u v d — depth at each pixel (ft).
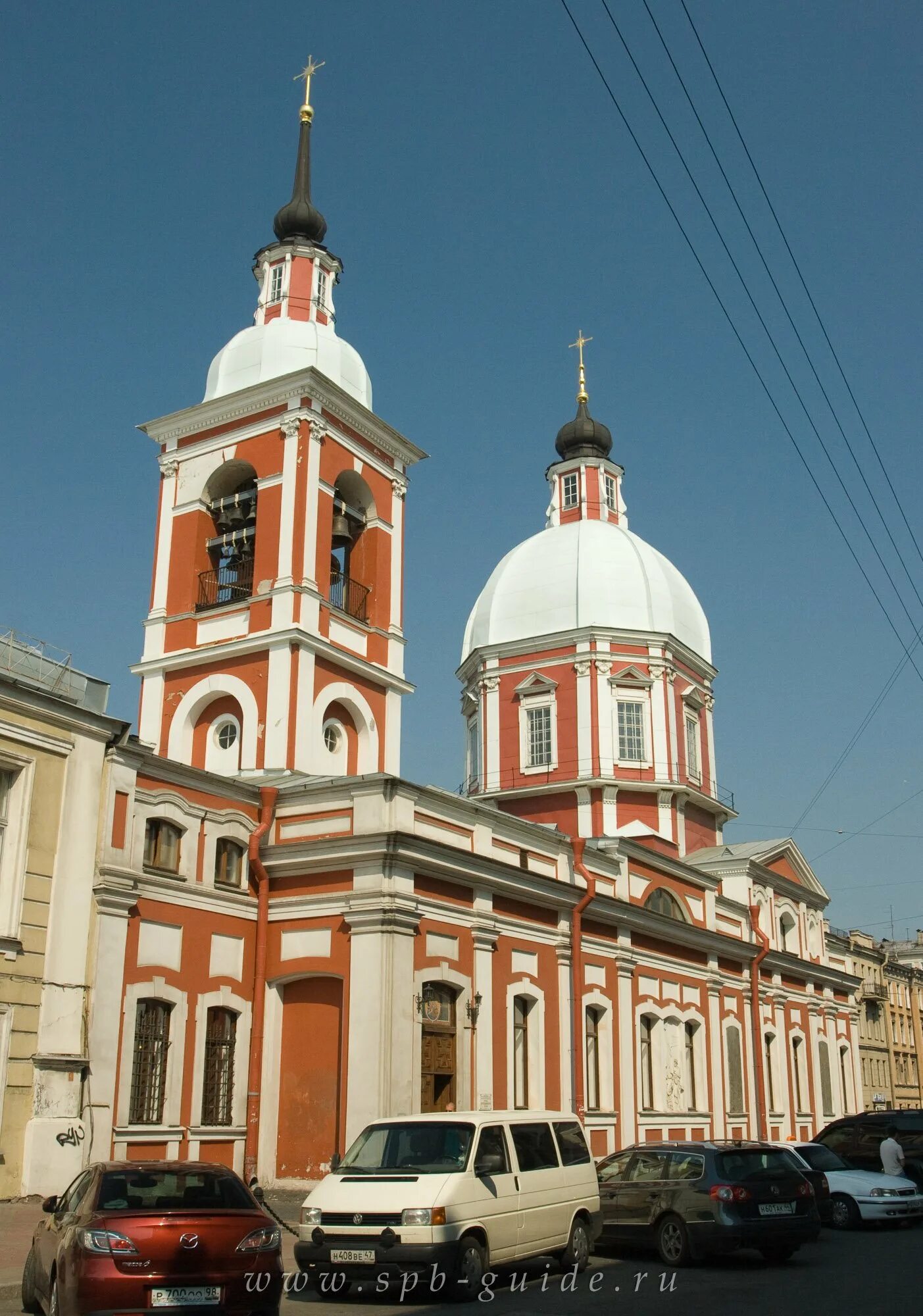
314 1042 77.87
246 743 92.38
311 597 94.94
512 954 88.94
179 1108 73.00
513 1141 50.08
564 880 98.27
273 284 110.83
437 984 80.69
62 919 67.15
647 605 146.61
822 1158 77.00
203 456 103.14
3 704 65.41
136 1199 36.14
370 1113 72.84
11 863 65.16
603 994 101.55
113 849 70.79
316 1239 44.50
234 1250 34.47
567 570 149.28
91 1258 33.47
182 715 96.58
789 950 148.56
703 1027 119.55
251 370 104.27
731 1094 122.93
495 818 89.92
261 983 79.05
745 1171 56.39
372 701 100.58
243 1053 78.23
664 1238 55.83
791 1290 47.21
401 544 107.04
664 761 139.44
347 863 78.48
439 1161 47.06
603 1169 61.41
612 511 161.99
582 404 167.43
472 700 150.71
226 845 80.53
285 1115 77.30
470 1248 44.57
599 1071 99.86
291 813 82.74
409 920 77.56
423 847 79.20
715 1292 46.98
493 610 151.94
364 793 79.87
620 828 136.67
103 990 68.59
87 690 71.92
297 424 98.68
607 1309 42.34
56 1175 63.67
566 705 142.41
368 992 75.31
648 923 108.88
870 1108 210.38
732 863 135.13
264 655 93.97
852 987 163.02
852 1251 61.41
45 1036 65.21
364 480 104.22
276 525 97.04
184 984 74.69
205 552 101.86
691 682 148.87
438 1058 79.51
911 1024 237.25
